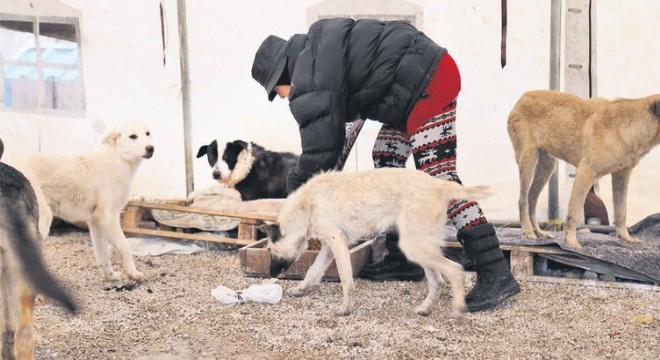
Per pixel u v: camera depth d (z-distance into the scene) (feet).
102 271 18.28
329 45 15.03
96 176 17.88
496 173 22.06
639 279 17.21
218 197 22.70
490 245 15.60
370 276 18.29
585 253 17.49
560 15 20.67
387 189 14.80
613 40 20.68
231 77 22.80
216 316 15.52
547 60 21.13
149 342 14.03
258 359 13.14
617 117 17.61
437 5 21.34
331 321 15.10
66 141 23.32
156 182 23.61
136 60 22.71
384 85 15.23
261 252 18.39
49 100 23.27
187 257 21.09
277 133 23.71
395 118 15.64
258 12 22.15
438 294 15.44
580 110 18.38
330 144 15.38
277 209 22.07
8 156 23.45
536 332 14.29
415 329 14.53
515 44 21.20
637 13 20.40
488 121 21.81
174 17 22.31
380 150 18.12
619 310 15.57
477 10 21.13
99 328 14.76
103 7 22.49
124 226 22.20
